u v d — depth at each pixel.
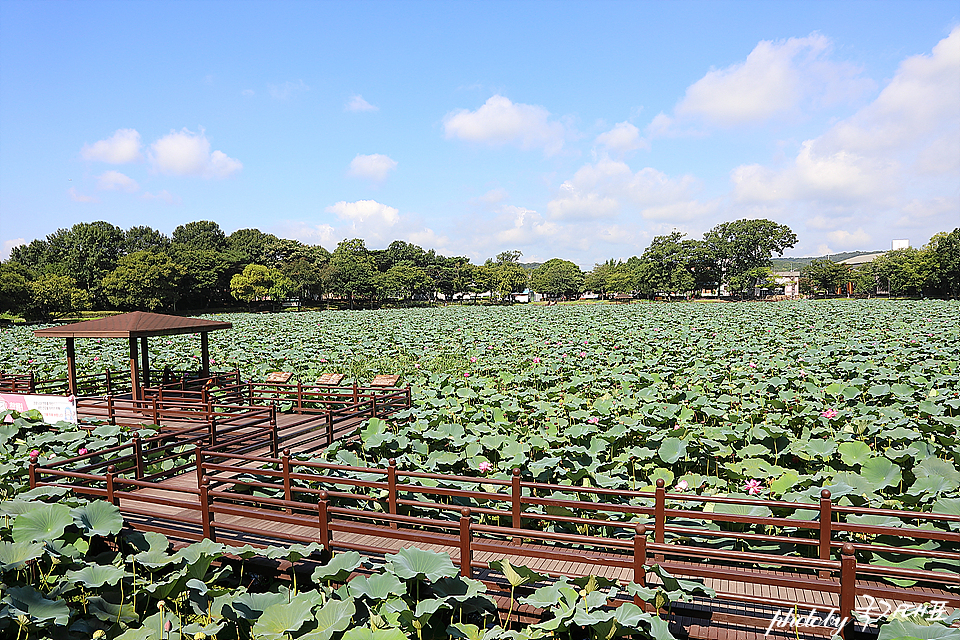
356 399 14.20
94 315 71.88
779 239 103.75
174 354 25.88
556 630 5.13
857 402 15.32
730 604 5.52
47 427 12.44
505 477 8.91
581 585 5.86
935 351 21.95
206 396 14.98
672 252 98.25
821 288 99.75
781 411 13.73
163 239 108.44
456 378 20.20
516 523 6.70
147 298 71.81
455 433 11.23
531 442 10.52
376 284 94.81
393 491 7.12
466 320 52.25
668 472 9.32
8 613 4.92
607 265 132.50
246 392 15.56
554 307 74.88
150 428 12.02
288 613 5.19
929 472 8.29
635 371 20.19
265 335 38.31
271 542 6.95
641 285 101.06
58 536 6.27
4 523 6.76
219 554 6.12
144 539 6.75
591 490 6.54
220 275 85.62
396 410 14.62
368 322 52.47
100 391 16.73
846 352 23.25
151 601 6.13
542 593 5.42
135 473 9.65
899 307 57.44
